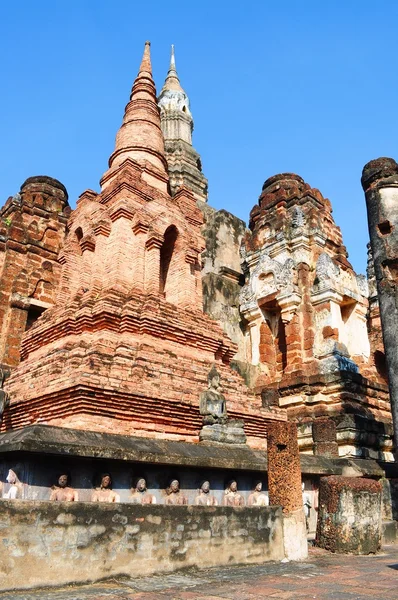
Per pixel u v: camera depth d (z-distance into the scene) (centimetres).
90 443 915
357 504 1188
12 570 674
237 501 1153
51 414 1430
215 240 2811
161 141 2345
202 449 1132
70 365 1505
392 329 1504
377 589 728
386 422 2180
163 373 1558
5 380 1844
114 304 1675
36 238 2545
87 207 2025
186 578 799
